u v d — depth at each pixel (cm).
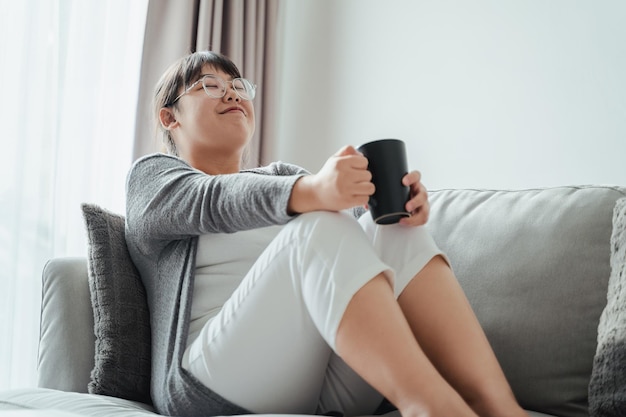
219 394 104
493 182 228
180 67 164
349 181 97
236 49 272
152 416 101
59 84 227
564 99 213
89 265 138
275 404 104
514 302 127
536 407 122
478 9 238
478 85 235
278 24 301
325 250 94
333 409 110
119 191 246
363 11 275
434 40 250
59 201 227
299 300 97
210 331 108
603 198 129
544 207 134
